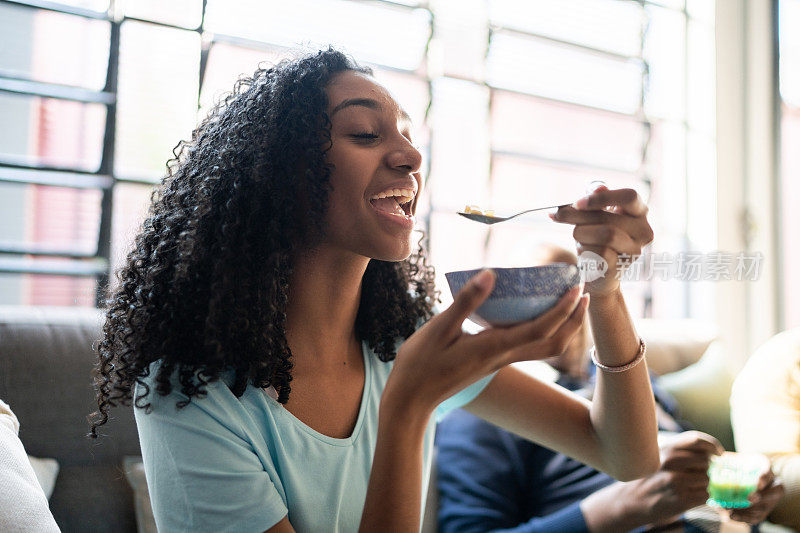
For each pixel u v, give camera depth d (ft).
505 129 10.28
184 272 2.87
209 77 8.12
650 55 11.48
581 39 10.85
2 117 7.22
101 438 4.64
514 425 3.58
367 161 2.90
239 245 2.93
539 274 2.28
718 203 11.94
